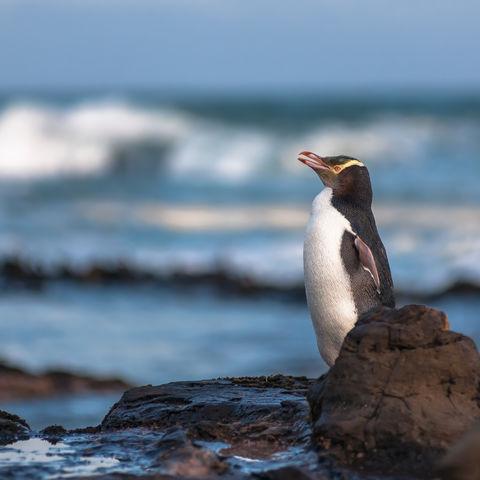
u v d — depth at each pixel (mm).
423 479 8047
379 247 11195
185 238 52781
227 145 86125
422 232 52719
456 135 91250
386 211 60281
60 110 90562
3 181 79375
